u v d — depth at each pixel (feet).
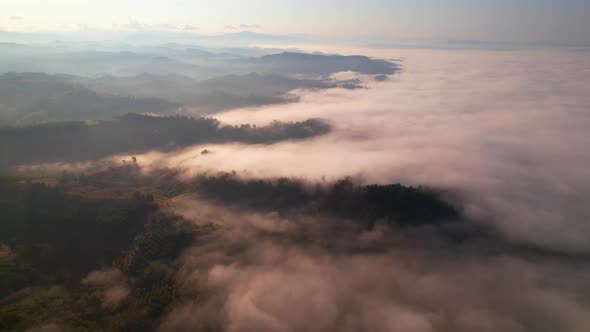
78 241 538.06
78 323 387.55
